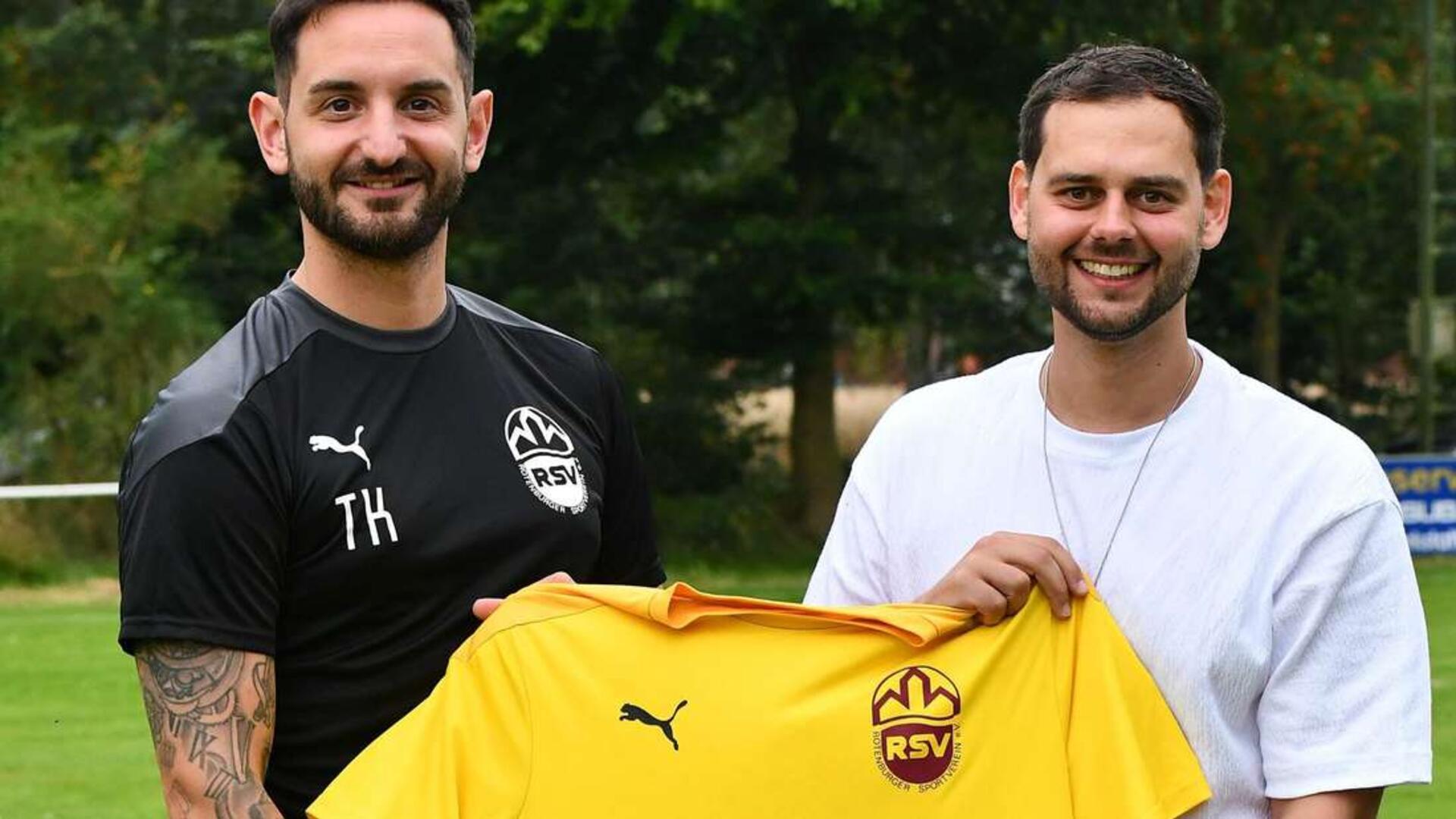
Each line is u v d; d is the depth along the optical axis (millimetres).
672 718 3148
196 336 20141
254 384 3082
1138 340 3133
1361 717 3031
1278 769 3072
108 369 19422
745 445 23531
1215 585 3092
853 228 21344
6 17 25922
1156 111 3053
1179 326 3158
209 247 22688
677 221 22578
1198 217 3094
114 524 18938
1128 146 3039
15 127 22250
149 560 2988
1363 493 3064
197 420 3027
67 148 22281
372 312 3197
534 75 20609
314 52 3125
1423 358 23328
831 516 22484
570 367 3482
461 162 3205
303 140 3143
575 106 21047
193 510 2986
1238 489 3115
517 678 3145
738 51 21156
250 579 3025
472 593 3195
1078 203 3092
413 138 3135
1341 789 3021
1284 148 23125
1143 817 3047
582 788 3133
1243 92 21969
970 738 3146
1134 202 3057
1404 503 19016
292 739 3141
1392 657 3043
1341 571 3043
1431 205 23297
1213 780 3092
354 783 3047
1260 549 3086
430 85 3143
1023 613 3166
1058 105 3107
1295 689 3066
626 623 3189
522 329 3451
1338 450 3102
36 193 20422
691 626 3197
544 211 22062
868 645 3186
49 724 9781
